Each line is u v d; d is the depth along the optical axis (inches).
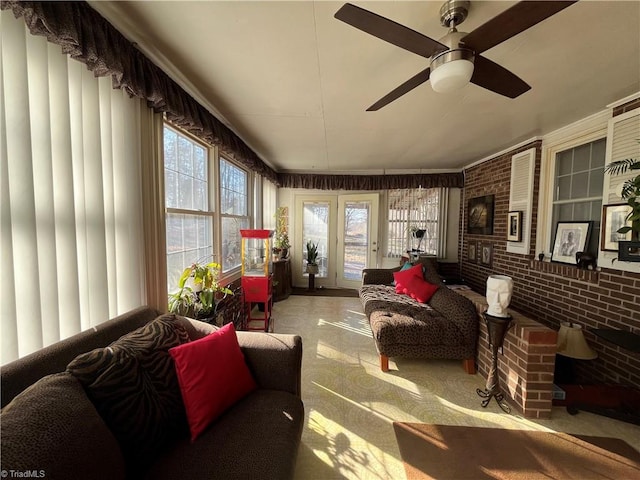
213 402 46.3
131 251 60.9
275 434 43.3
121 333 50.7
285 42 58.2
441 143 130.0
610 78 70.7
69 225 47.4
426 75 53.7
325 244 212.1
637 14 48.1
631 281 78.5
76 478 27.4
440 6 48.1
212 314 86.5
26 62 40.3
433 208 191.5
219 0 46.9
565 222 105.4
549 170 114.2
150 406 40.4
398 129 111.3
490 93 79.1
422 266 138.2
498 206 144.3
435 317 98.7
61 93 45.8
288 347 58.4
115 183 58.0
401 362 98.8
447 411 73.1
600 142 95.0
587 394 76.4
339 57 63.1
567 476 54.6
